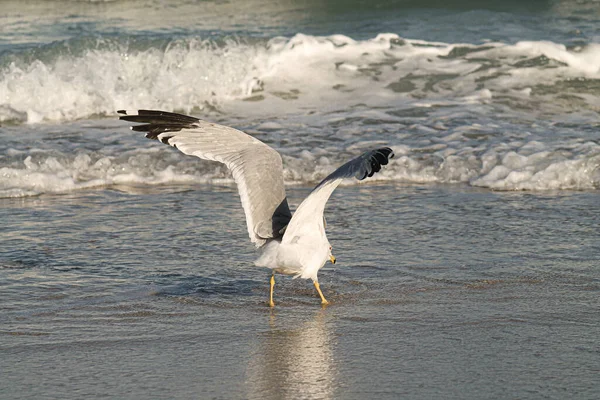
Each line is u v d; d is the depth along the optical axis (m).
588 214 13.13
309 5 28.89
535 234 12.06
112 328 8.68
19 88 19.12
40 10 28.31
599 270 10.49
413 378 7.43
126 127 18.06
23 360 7.80
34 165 15.27
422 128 17.58
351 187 15.04
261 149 8.61
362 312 9.20
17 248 11.34
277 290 9.95
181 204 13.81
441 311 9.19
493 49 21.92
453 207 13.62
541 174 15.12
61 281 10.09
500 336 8.44
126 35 21.70
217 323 8.88
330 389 7.21
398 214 13.18
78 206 13.63
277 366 7.72
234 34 24.03
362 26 26.19
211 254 11.25
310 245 8.30
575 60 21.23
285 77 20.72
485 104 19.11
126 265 10.73
